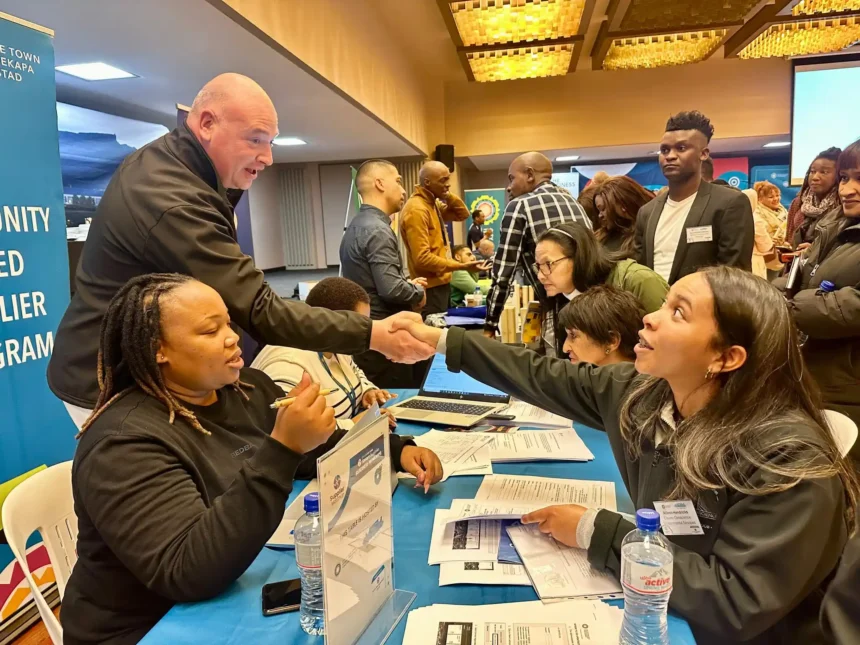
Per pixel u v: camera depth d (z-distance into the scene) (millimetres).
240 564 868
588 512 974
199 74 2846
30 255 1836
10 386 1787
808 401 913
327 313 1374
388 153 6062
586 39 5391
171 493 913
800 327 1950
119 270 1305
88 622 969
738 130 6324
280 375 1691
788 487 794
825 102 6000
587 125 6512
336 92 3193
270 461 875
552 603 849
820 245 2209
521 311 2850
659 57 5363
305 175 6719
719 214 2363
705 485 885
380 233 2963
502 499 1196
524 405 1891
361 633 797
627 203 2881
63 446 1967
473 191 7590
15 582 1842
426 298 3838
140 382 1017
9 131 1762
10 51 1753
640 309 1560
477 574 936
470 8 3801
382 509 859
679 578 821
